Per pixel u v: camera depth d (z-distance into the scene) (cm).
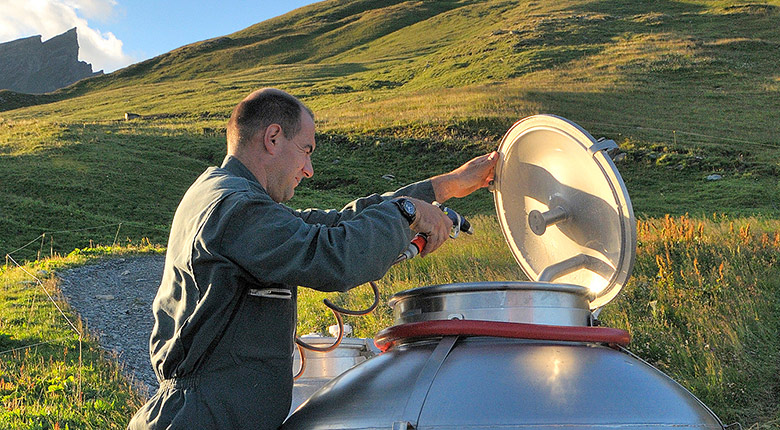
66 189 2641
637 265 849
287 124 157
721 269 782
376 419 128
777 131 3114
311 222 182
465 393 125
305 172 164
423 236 153
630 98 3856
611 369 132
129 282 1317
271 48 9375
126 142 3450
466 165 196
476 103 3847
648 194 2436
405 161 3139
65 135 3456
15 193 2572
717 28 5509
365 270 133
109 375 696
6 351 761
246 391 139
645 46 5056
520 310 144
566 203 176
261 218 134
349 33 9544
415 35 8738
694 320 664
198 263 136
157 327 148
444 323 139
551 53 5162
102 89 8694
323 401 144
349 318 802
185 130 3847
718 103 3694
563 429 118
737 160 2670
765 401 527
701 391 545
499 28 6544
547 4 7931
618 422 120
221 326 137
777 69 4306
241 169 155
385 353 155
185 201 148
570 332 139
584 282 177
